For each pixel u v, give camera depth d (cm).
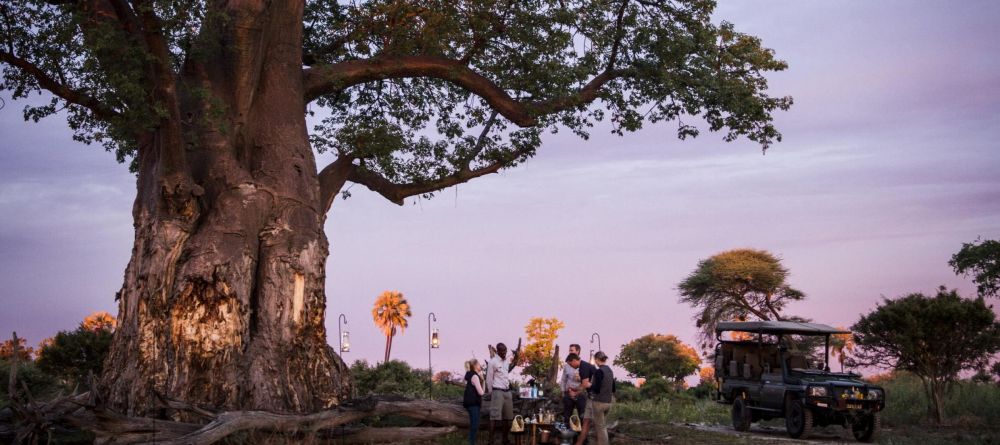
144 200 1730
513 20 2062
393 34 2036
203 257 1641
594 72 2117
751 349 2228
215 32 1716
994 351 2292
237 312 1639
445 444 1554
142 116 1546
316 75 1988
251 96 1820
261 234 1741
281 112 1864
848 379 1972
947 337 2294
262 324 1681
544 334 4053
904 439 1870
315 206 1839
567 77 2030
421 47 2073
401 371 2728
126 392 1558
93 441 1283
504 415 1565
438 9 2014
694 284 5366
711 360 5359
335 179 2038
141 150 1816
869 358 2430
